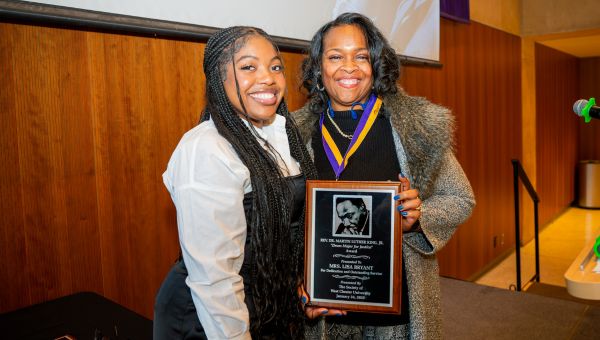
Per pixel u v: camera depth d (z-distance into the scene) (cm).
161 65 188
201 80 203
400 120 145
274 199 110
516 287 395
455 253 439
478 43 467
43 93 156
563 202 827
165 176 111
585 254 193
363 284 131
